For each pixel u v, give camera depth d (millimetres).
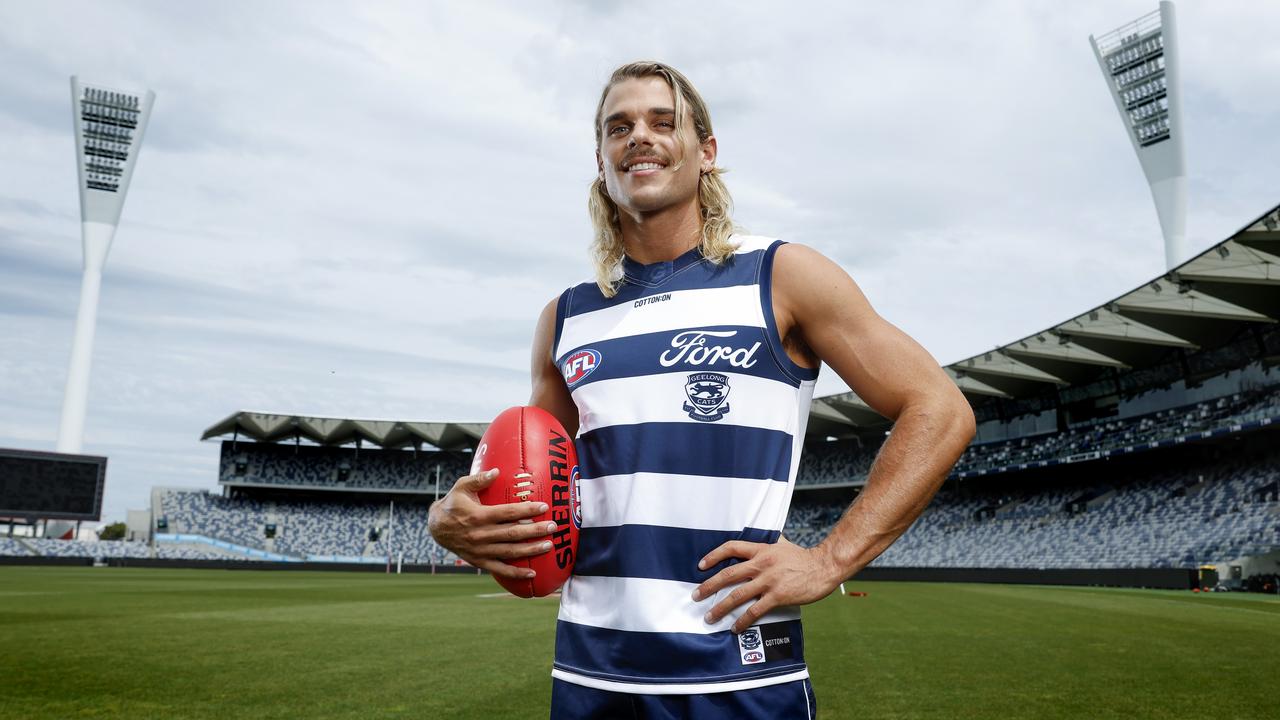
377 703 6098
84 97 59750
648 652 1614
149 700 6184
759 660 1630
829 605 17859
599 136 2057
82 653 8875
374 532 58781
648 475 1694
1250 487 32344
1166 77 40812
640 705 1610
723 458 1691
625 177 1865
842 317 1746
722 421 1699
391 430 56438
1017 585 32906
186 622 12648
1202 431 32531
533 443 1816
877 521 1630
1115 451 36094
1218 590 26859
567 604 1800
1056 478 43625
